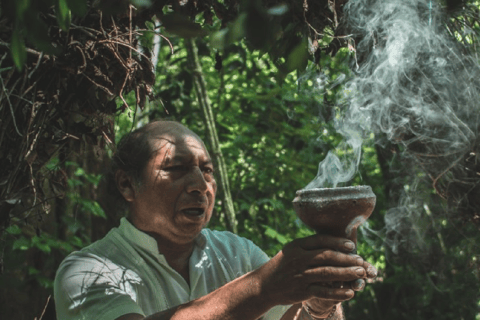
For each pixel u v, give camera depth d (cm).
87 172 414
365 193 108
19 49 92
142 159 163
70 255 163
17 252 385
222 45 99
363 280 106
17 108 145
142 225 165
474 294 500
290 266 106
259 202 474
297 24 144
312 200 108
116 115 159
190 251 171
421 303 530
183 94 469
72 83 146
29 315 388
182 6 145
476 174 166
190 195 160
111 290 148
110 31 145
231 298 113
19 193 150
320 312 130
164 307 159
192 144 164
